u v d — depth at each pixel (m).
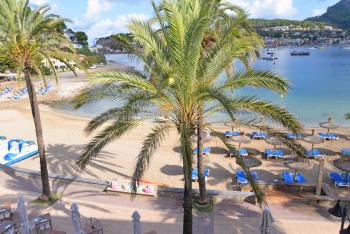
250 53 12.28
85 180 17.16
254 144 26.53
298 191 16.92
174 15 7.64
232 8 12.73
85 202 15.05
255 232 12.53
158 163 22.17
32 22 13.67
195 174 19.17
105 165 21.80
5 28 13.16
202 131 14.11
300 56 148.50
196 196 15.19
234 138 23.83
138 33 8.82
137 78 8.73
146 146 8.67
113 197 15.68
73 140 28.02
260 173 20.47
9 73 70.94
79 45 145.88
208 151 23.25
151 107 10.40
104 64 122.88
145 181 17.64
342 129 32.09
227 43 9.06
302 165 17.67
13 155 22.55
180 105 9.05
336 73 78.12
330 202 14.98
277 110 8.17
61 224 13.09
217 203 14.93
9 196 15.81
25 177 18.44
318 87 57.78
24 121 35.69
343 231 10.41
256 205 14.72
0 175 18.73
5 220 12.90
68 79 74.62
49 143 27.11
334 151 24.98
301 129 8.16
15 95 53.94
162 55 9.02
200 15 7.80
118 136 9.47
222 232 12.56
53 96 53.72
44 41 14.26
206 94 8.29
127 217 13.72
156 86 8.78
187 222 9.73
